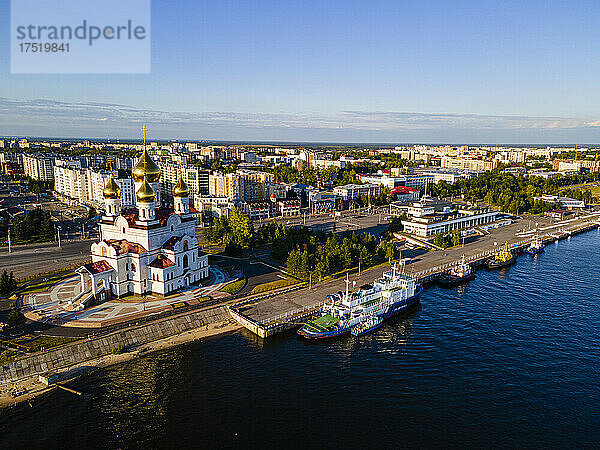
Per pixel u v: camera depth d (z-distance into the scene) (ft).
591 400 327.47
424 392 336.90
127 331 415.03
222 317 468.75
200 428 293.02
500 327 455.22
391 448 274.36
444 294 559.79
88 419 302.66
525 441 282.97
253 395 331.57
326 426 295.07
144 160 512.63
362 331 442.09
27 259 640.58
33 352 370.53
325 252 620.08
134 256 495.00
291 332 449.06
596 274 645.51
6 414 307.78
